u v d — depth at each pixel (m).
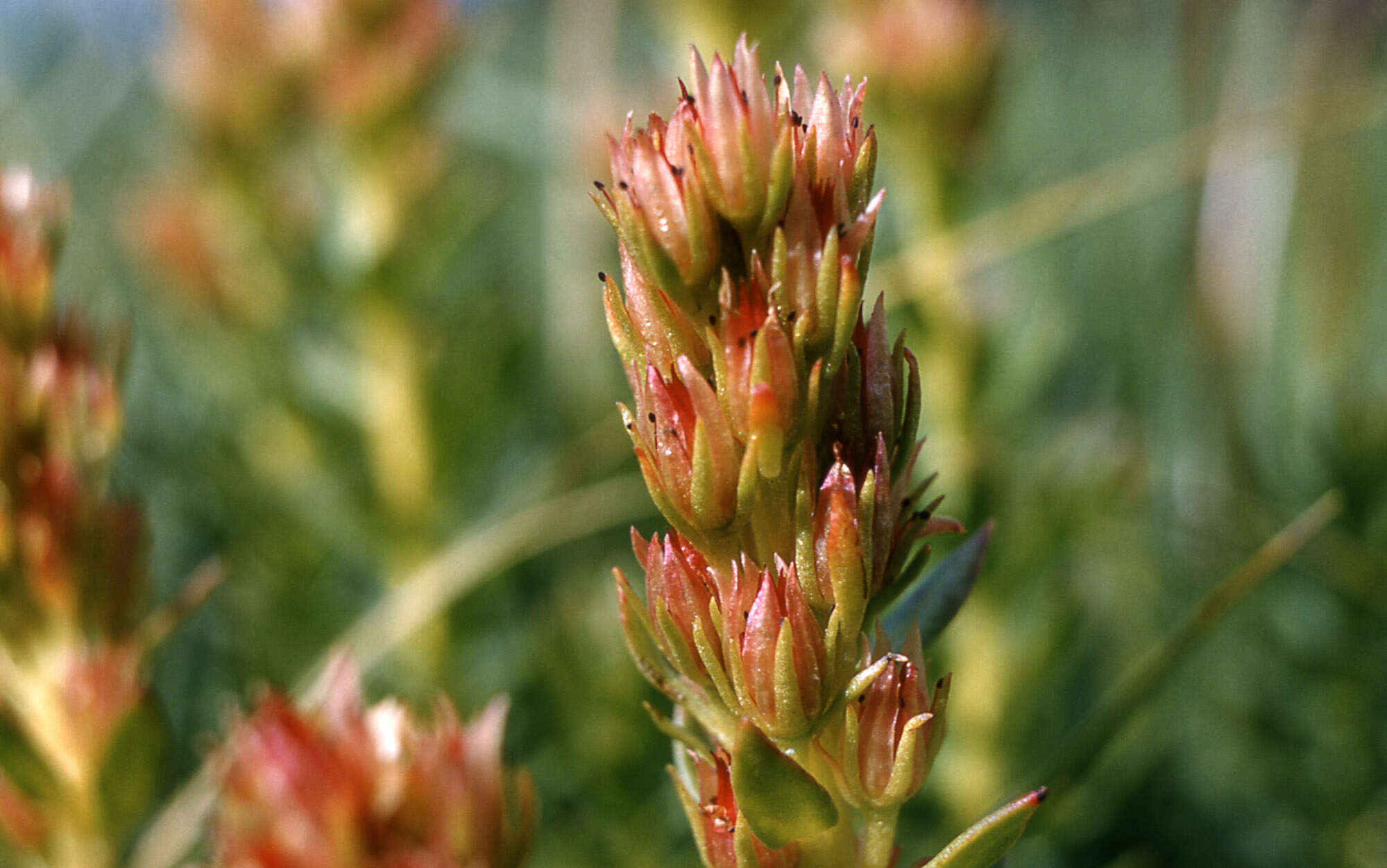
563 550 0.44
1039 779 0.23
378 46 0.40
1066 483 0.35
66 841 0.23
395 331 0.40
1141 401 0.43
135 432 0.47
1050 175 0.51
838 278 0.16
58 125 0.62
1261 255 0.39
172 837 0.28
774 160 0.16
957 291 0.35
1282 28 0.41
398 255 0.40
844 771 0.16
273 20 0.44
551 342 0.49
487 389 0.41
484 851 0.18
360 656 0.35
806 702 0.16
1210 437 0.39
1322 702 0.34
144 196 0.50
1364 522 0.33
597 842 0.33
